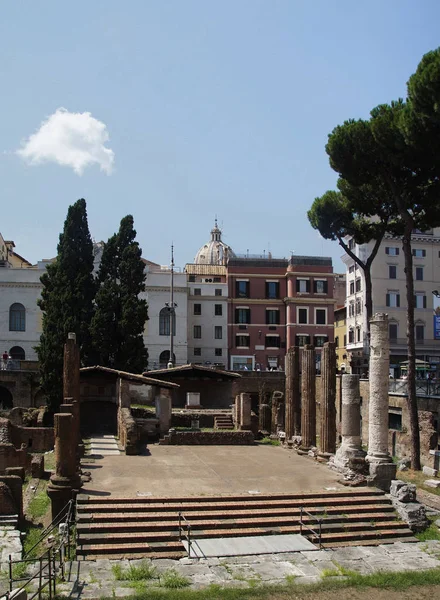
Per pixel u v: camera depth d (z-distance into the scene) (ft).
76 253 208.95
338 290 331.77
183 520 70.64
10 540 67.62
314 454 110.01
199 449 121.70
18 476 77.30
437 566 63.46
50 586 52.49
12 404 215.72
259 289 289.33
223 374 176.14
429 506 84.33
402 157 114.62
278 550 65.62
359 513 76.43
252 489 81.92
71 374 108.06
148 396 183.52
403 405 144.15
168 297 268.21
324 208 156.97
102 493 76.43
